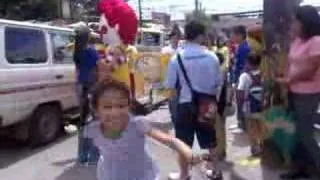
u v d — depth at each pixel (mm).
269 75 4133
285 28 3957
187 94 3496
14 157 4734
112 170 2049
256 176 3932
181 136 3568
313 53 3396
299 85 3500
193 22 3516
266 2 4117
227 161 4383
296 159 3824
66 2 20312
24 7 17828
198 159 1940
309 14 3406
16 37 4668
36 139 5027
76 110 5691
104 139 2018
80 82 4305
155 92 7191
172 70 3541
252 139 4484
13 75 4535
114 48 4246
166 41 11633
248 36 5504
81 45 4297
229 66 6145
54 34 5266
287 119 3830
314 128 3613
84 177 4082
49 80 5066
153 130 1994
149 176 2068
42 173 4211
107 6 4539
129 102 1987
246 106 4840
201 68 3469
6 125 4566
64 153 4836
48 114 5168
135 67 5121
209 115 3508
